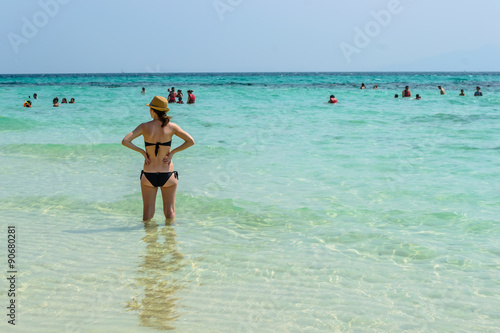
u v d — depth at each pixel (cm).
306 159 975
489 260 446
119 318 339
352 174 835
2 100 2958
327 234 529
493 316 341
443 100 2623
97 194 713
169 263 446
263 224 570
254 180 798
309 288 391
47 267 433
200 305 360
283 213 611
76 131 1459
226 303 364
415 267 434
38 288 388
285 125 1541
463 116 1767
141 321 334
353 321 336
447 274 417
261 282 403
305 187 749
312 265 440
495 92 3491
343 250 479
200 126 1541
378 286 394
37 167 918
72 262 446
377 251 475
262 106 2278
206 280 407
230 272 425
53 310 350
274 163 938
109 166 930
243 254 470
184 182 788
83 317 340
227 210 628
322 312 349
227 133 1377
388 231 536
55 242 504
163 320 337
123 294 379
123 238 519
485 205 632
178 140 1262
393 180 787
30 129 1500
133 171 884
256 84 5750
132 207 646
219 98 2917
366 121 1625
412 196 686
